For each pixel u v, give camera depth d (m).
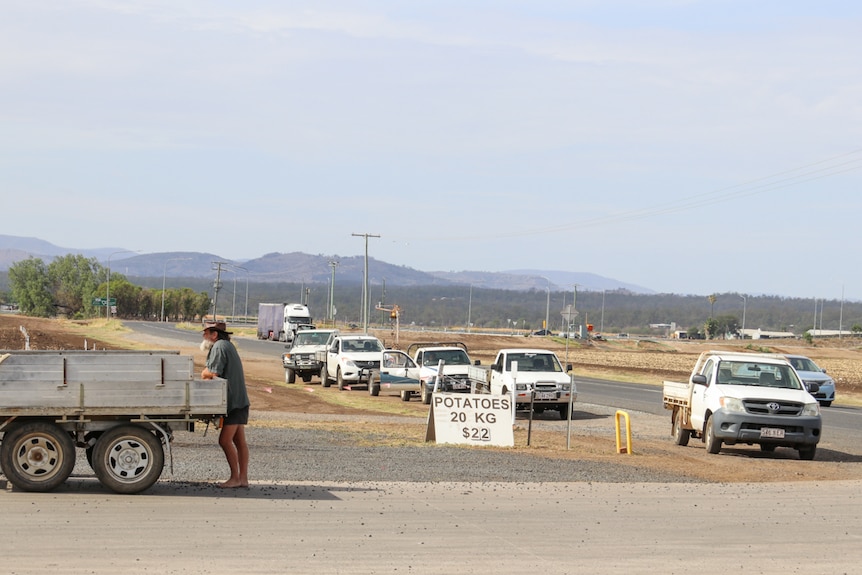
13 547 10.58
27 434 13.84
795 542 12.27
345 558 10.59
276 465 17.94
